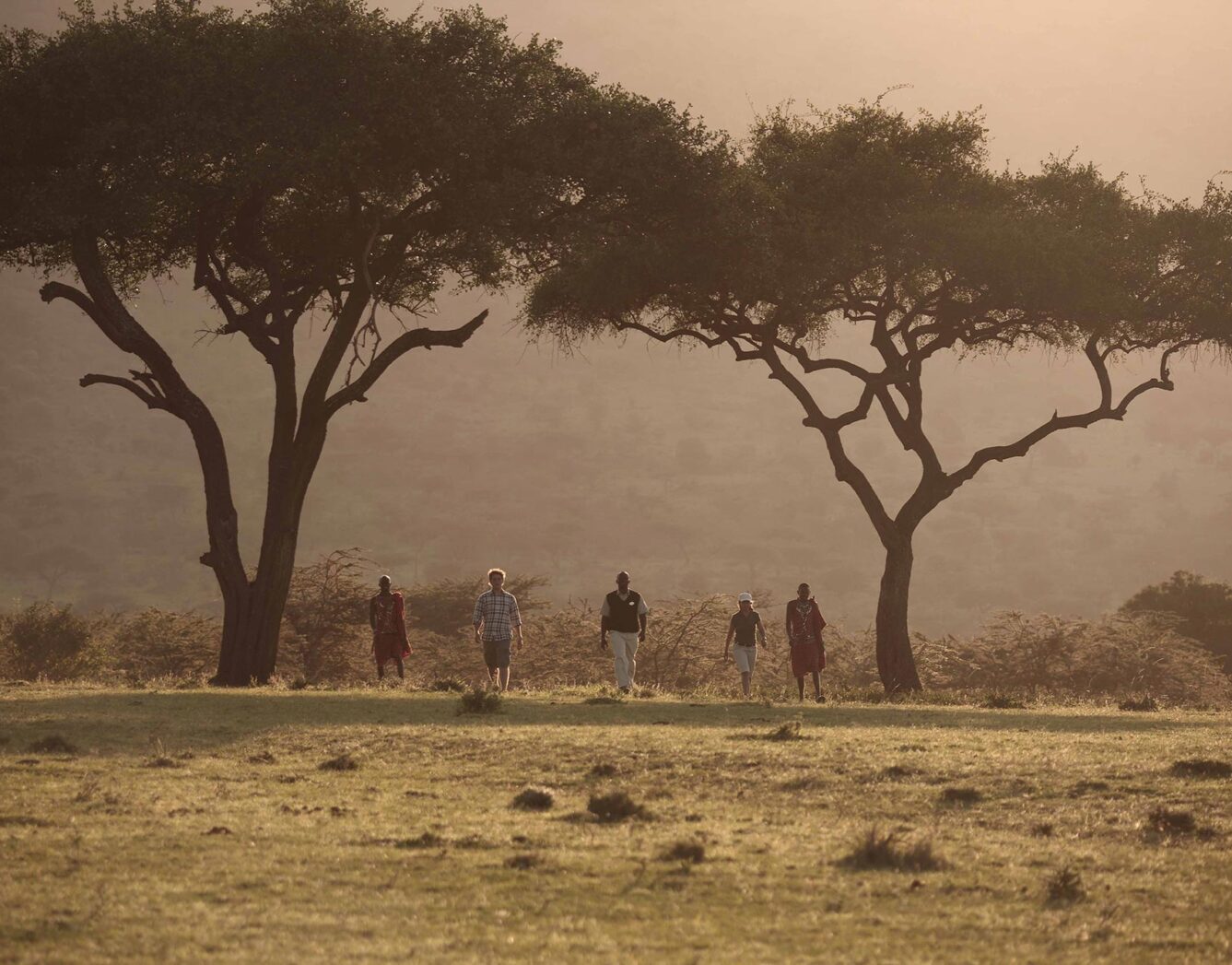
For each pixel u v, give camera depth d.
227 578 95.38
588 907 24.12
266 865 27.09
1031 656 194.75
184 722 55.81
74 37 90.75
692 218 102.31
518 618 88.88
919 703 88.44
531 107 95.62
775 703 78.12
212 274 98.75
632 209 103.00
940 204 117.94
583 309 115.56
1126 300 113.31
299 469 97.12
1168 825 33.50
